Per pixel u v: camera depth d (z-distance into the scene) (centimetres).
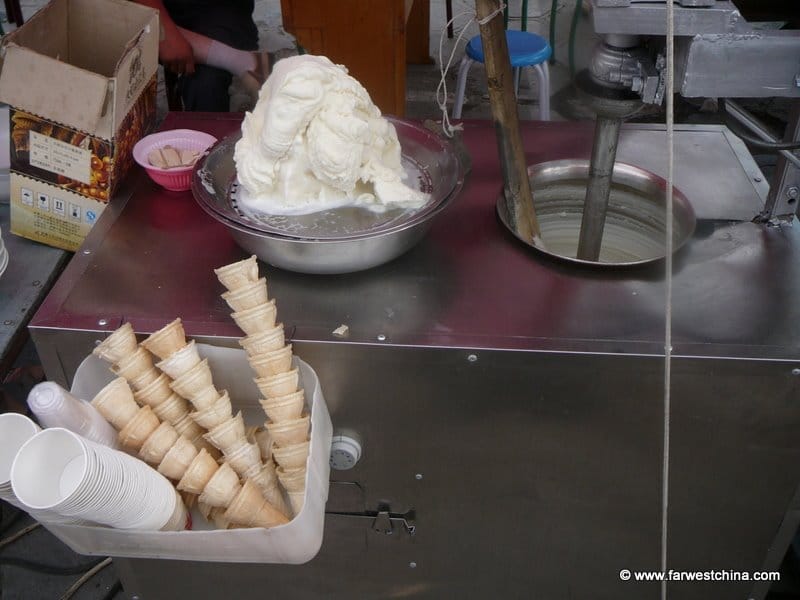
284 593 130
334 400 105
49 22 133
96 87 117
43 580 155
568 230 141
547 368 97
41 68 117
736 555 114
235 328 101
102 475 76
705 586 119
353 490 114
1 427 83
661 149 138
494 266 111
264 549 88
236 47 225
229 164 119
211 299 106
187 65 209
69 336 101
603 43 102
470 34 333
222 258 114
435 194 110
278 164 107
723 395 98
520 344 97
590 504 111
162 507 86
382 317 102
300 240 99
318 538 92
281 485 99
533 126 145
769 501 107
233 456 92
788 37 90
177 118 147
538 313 102
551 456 107
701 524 111
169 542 87
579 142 140
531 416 103
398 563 123
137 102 132
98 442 88
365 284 108
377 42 218
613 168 121
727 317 101
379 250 103
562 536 116
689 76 94
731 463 104
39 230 133
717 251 112
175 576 127
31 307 123
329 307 104
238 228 101
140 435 90
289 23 217
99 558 158
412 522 117
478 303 104
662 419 101
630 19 90
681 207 118
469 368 98
